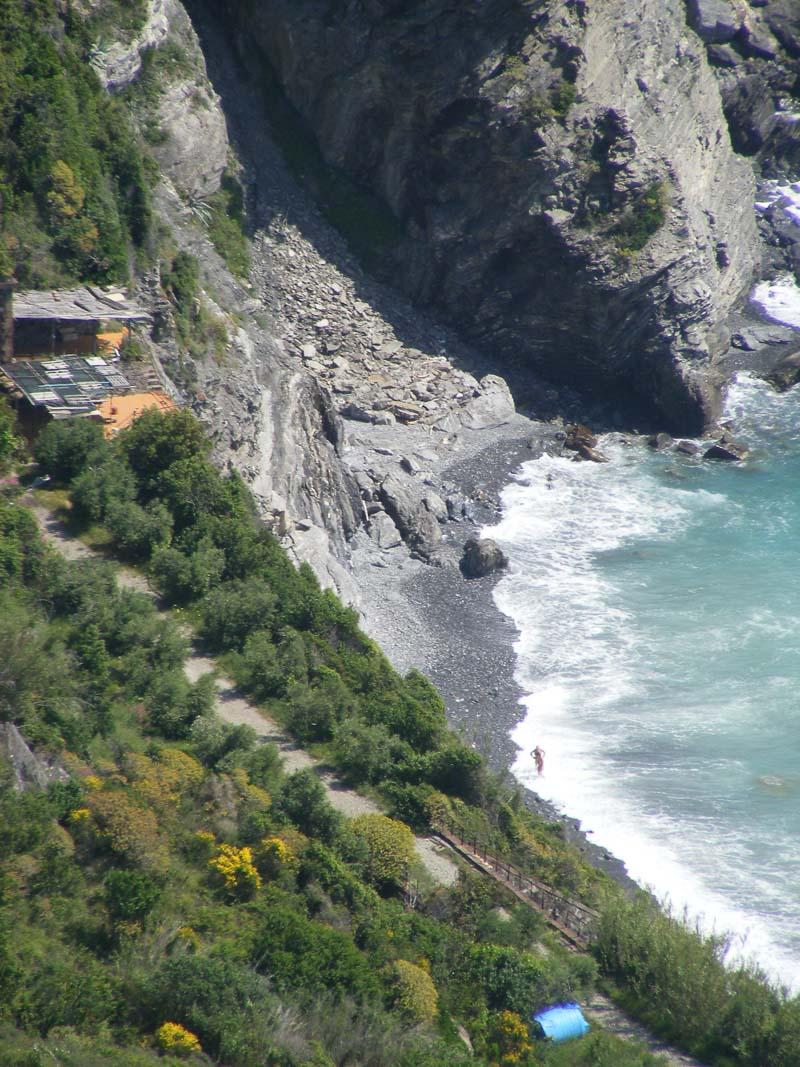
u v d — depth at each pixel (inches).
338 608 2281.0
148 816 1371.8
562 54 3951.8
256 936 1277.1
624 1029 1441.9
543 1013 1365.7
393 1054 1160.2
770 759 2396.7
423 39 3846.0
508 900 1608.0
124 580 2096.5
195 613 2102.6
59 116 2699.3
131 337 2564.0
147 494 2293.3
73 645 1764.3
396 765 1856.5
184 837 1437.0
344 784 1802.4
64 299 2495.1
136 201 2883.9
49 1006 1067.3
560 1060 1306.6
